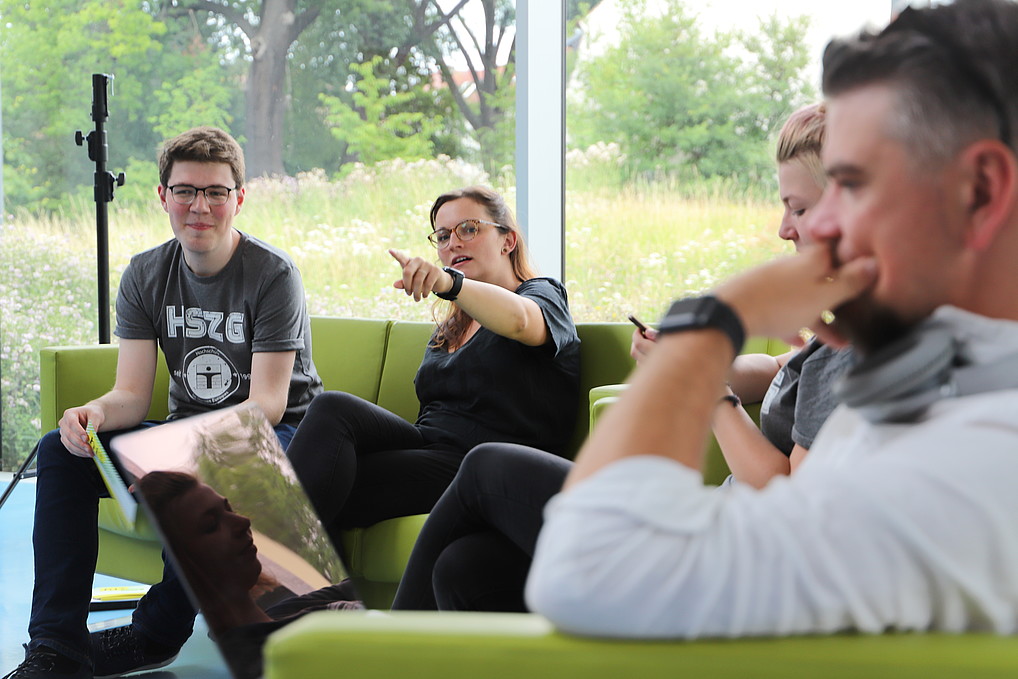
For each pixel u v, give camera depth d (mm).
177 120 4602
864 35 648
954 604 588
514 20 4270
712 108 4039
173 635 2184
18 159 4598
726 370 618
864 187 631
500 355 2312
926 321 648
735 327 622
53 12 4559
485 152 4352
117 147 4613
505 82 4301
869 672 573
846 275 644
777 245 3990
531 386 2314
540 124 4164
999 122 599
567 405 2367
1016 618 601
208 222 2404
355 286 4527
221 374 2492
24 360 4621
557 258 4227
